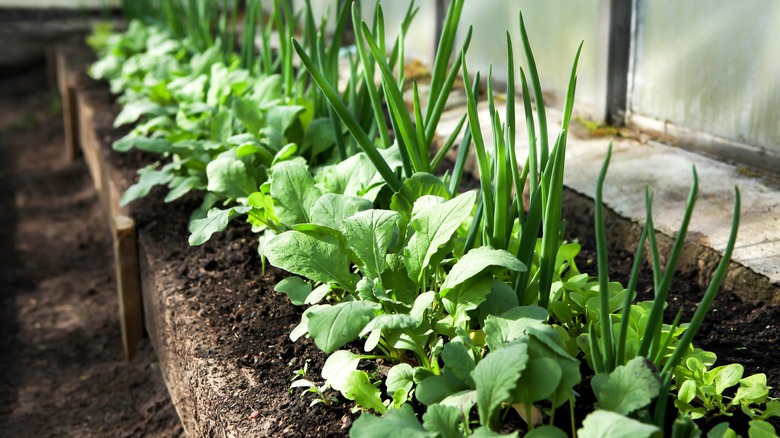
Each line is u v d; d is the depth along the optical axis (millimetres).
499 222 1262
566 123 1176
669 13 1857
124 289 1831
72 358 1983
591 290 1294
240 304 1477
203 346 1384
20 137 3863
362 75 1659
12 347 2045
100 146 2279
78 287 2336
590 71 2029
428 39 2623
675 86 1871
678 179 1717
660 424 1099
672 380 1204
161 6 3303
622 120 1996
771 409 1156
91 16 4789
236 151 1621
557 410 1189
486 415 1062
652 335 1125
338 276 1285
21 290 2340
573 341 1228
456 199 1253
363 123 1677
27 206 3014
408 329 1215
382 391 1244
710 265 1484
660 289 1105
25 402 1831
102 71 2936
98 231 2715
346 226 1274
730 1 1736
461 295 1226
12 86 4523
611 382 1085
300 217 1401
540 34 2156
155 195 1902
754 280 1432
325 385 1243
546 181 1205
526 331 1129
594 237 1675
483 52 2398
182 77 2199
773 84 1687
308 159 1729
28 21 4688
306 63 1302
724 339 1351
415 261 1250
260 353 1356
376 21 1577
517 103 2195
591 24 2002
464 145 1351
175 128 1989
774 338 1347
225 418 1243
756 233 1516
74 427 1734
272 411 1241
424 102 2260
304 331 1245
